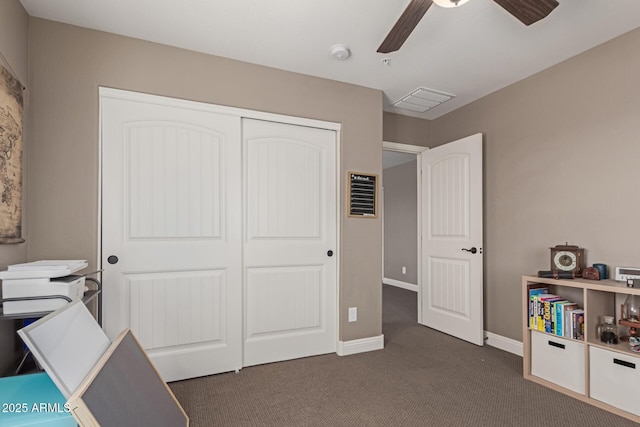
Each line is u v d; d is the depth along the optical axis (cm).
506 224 305
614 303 226
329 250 292
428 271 377
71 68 213
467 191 329
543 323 237
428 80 294
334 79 291
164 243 235
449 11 199
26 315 150
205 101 247
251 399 212
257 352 265
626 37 223
